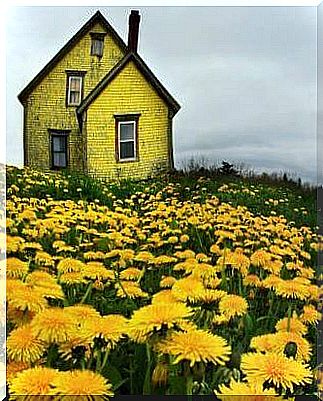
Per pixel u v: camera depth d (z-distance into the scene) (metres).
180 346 1.47
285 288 2.21
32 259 2.21
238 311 1.92
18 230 2.23
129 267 2.24
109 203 2.29
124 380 1.74
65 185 2.28
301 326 2.06
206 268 2.25
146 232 2.28
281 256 2.26
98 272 2.20
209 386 1.62
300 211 2.28
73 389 1.47
